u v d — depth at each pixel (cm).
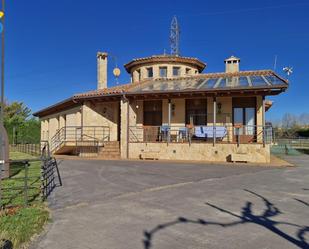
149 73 2609
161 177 1138
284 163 1661
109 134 2212
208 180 1073
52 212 656
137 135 2025
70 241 491
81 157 2003
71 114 2431
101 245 475
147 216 626
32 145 2723
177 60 2534
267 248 461
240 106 1941
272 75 2055
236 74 2208
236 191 880
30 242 486
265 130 1727
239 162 1681
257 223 580
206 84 1920
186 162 1692
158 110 2106
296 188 927
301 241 488
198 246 469
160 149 1873
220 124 1964
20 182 1008
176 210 672
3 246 456
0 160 644
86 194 838
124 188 923
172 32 3050
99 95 2030
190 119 2039
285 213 650
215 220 599
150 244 478
